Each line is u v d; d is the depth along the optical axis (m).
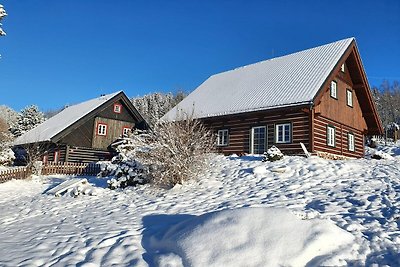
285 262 4.57
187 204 9.66
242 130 20.69
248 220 5.49
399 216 6.75
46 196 14.25
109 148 28.77
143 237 6.53
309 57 22.56
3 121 48.75
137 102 78.19
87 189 13.48
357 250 5.05
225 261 4.68
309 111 17.86
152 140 13.30
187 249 5.13
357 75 22.95
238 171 13.73
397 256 4.79
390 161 16.05
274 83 21.25
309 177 12.02
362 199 8.56
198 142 12.99
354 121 23.34
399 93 83.12
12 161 29.30
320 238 5.00
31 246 6.55
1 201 14.48
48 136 26.62
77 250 6.09
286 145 18.58
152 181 12.95
